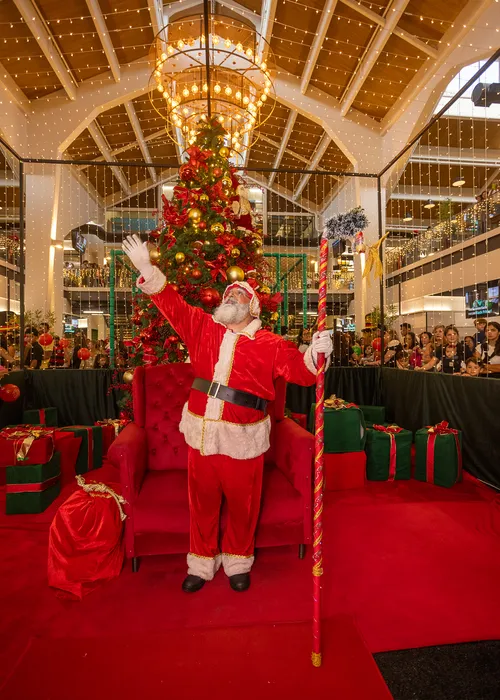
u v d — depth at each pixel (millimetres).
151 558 2357
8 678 1481
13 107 8805
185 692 1420
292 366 1904
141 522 2158
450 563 2244
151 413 2662
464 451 3664
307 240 15195
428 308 9867
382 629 1739
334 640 1649
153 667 1528
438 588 2025
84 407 4961
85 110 9383
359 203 9773
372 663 1535
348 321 12320
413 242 11141
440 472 3439
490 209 7887
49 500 3080
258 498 2080
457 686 1474
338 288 12508
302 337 5844
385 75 8094
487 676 1516
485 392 3400
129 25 7961
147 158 13031
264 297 3135
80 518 2102
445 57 7066
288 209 15672
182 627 1782
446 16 6410
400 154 4504
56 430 3727
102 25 7617
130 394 3443
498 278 7473
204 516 2041
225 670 1508
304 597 1979
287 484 2348
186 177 2934
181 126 6688
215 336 2037
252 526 2078
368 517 2814
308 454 2250
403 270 11461
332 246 11812
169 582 2125
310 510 2258
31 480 2943
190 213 2820
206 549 2061
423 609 1868
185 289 2842
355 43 7516
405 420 4602
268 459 2697
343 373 5277
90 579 2057
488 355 3857
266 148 12602
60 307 10406
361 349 6793
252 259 3297
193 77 6539
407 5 6312
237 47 6027
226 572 2076
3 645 1688
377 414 4465
